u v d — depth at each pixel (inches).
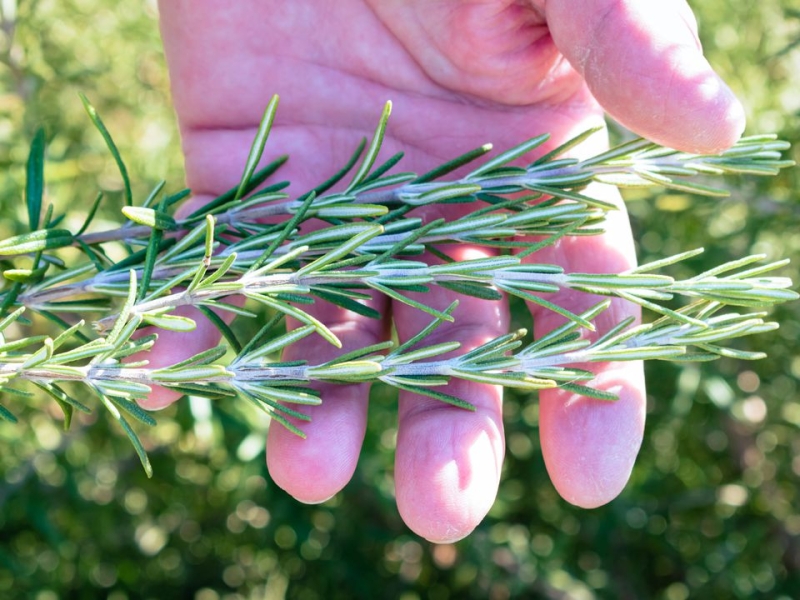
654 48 6.3
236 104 8.5
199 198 8.5
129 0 11.6
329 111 8.4
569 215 5.7
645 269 5.5
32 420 11.2
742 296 5.5
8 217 9.1
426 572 14.4
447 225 5.7
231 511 13.1
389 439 11.9
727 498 12.9
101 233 6.3
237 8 8.2
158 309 5.2
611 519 13.1
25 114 10.0
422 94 8.2
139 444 5.2
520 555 12.9
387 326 7.8
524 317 10.8
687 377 10.4
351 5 8.0
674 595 14.2
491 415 6.6
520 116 8.2
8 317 4.9
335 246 5.6
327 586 14.0
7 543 12.8
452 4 7.5
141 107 11.9
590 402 6.7
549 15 6.9
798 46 9.7
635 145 6.1
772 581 13.3
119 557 13.6
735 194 9.5
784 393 11.8
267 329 5.4
